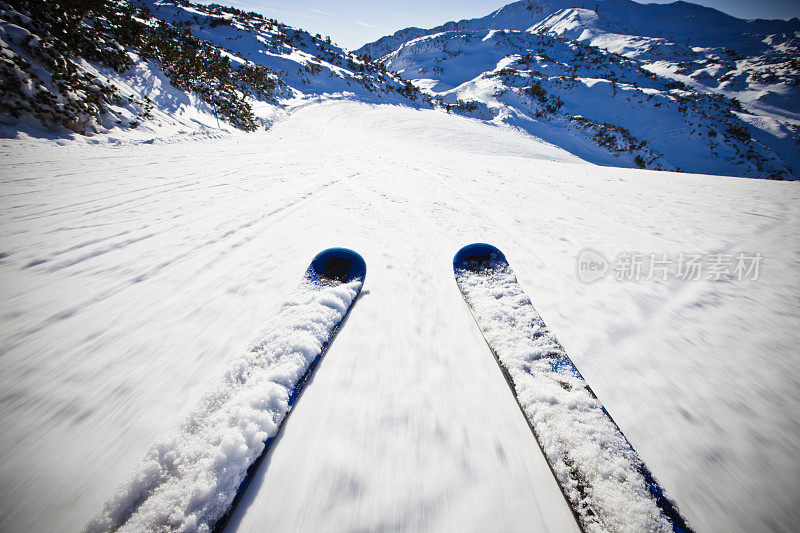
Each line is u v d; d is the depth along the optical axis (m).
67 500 1.40
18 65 7.36
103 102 9.12
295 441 1.68
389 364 2.17
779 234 4.45
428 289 3.05
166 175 5.77
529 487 1.54
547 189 6.91
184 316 2.50
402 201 5.53
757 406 1.95
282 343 2.12
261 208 4.68
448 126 30.52
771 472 1.60
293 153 9.38
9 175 4.82
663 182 7.87
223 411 1.68
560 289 3.18
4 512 1.35
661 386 2.08
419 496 1.49
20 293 2.58
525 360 2.12
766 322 2.72
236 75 29.50
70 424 1.69
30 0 10.95
